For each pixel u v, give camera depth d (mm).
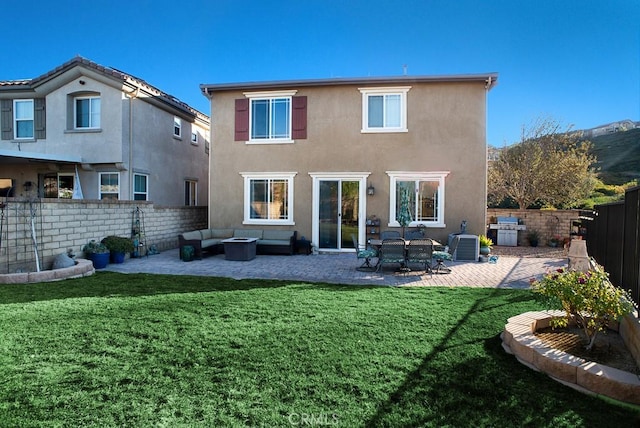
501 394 3381
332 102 13867
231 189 14570
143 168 15531
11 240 8391
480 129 13125
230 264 11227
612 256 6793
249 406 3150
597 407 3178
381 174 13609
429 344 4551
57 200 9562
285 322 5359
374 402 3232
